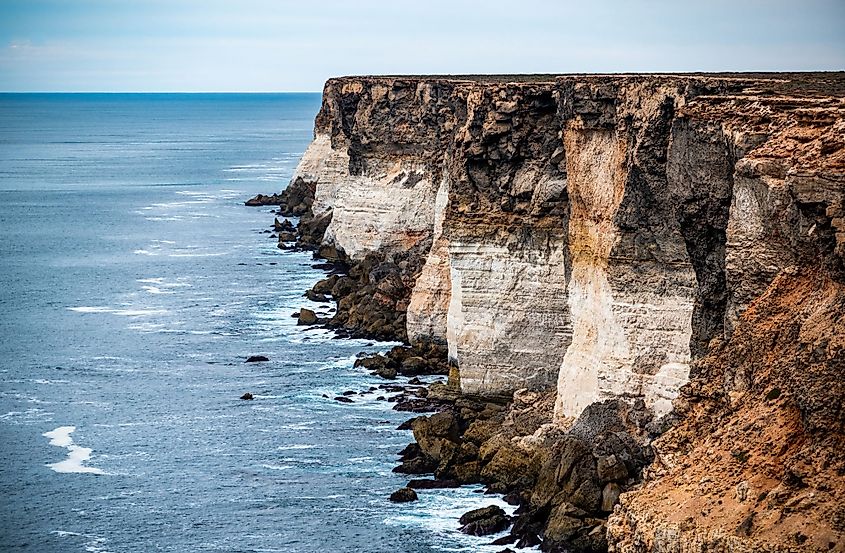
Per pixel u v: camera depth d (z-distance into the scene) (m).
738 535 29.06
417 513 59.94
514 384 72.56
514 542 55.50
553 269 70.75
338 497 62.88
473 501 61.03
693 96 54.19
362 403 79.62
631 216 58.53
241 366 90.56
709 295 40.25
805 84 50.91
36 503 64.38
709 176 39.28
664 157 56.84
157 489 65.62
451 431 66.69
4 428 77.00
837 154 32.47
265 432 74.31
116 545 58.84
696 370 36.66
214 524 60.62
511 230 71.56
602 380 60.31
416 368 86.38
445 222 75.56
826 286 32.16
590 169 62.72
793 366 31.16
